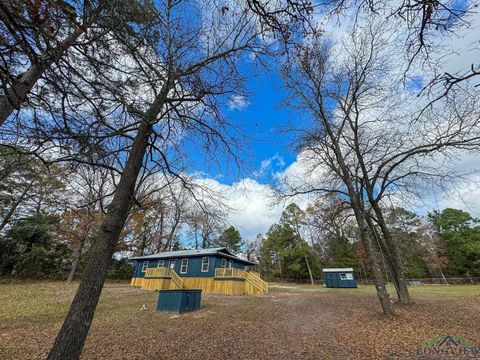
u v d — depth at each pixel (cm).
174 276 1925
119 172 423
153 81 484
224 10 403
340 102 1104
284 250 4016
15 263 2056
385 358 488
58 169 500
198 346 585
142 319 883
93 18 326
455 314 849
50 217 2020
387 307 853
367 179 1152
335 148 1077
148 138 471
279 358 508
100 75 421
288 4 277
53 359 289
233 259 2212
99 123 443
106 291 1691
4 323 766
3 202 1728
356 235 2802
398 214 1169
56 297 1308
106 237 371
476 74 312
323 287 3023
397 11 278
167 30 454
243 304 1276
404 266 3206
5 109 345
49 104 383
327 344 590
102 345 586
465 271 3669
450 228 3853
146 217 2048
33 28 252
